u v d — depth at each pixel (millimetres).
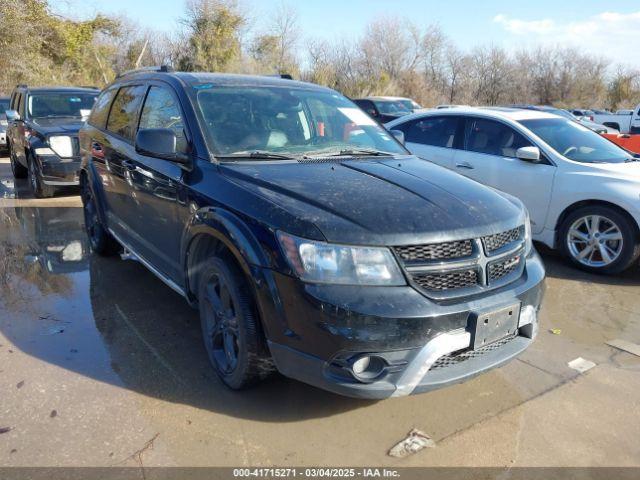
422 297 2652
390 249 2646
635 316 4535
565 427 2992
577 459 2736
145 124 4305
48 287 4812
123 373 3367
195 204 3330
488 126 6539
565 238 5750
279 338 2730
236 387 3135
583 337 4125
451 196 3102
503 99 45875
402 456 2715
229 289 2990
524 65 46625
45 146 8133
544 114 6688
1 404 2996
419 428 2945
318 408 3084
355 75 39406
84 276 5113
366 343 2547
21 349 3633
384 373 2621
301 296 2602
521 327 3074
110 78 33281
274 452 2707
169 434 2805
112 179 4793
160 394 3154
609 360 3770
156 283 4949
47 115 9383
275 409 3053
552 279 5430
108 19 33000
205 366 3482
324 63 37656
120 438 2758
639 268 5824
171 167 3709
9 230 6809
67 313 4246
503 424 3004
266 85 4254
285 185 3033
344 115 4371
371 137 4320
